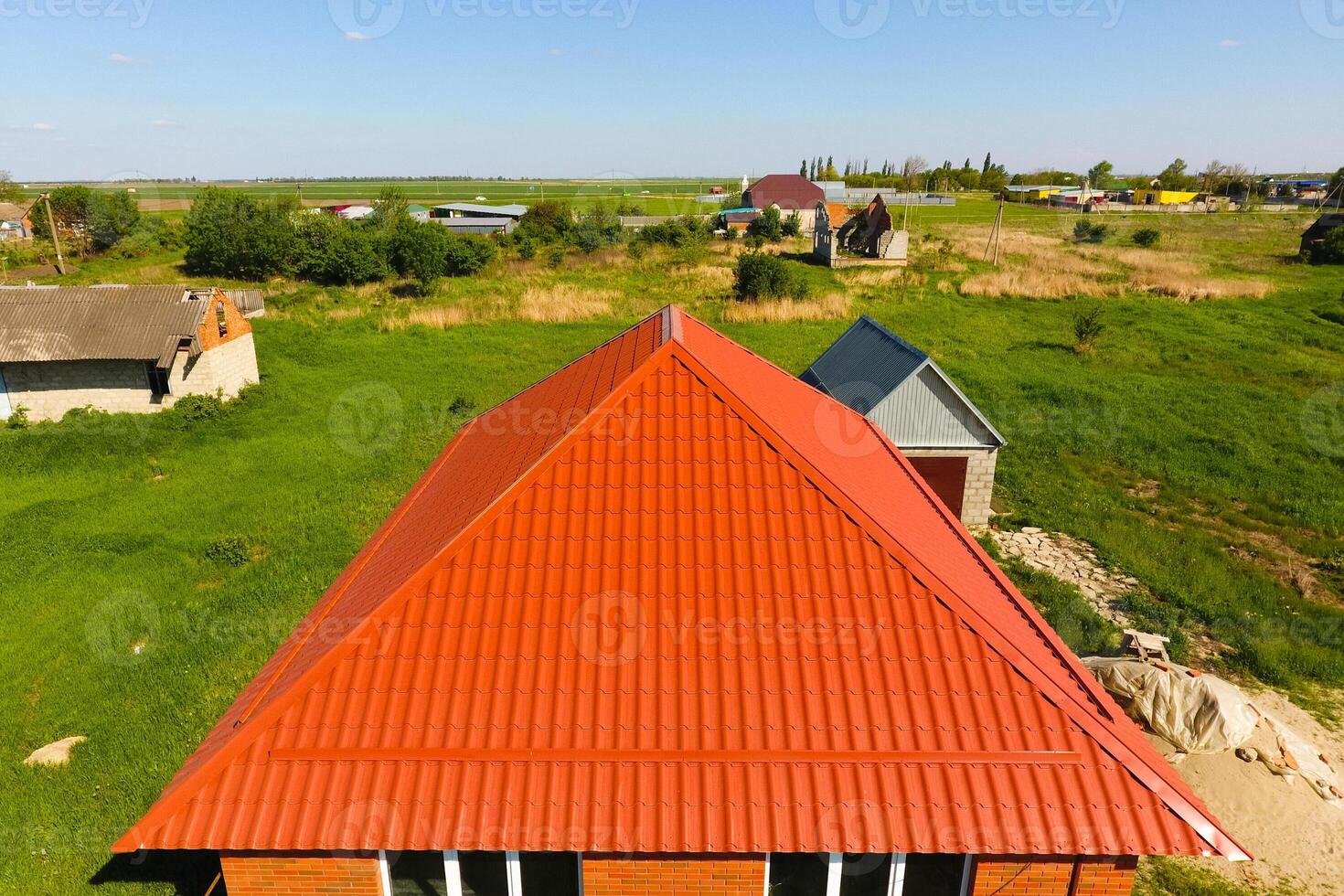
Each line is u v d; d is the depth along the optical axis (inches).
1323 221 2249.0
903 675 264.2
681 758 247.0
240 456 901.8
